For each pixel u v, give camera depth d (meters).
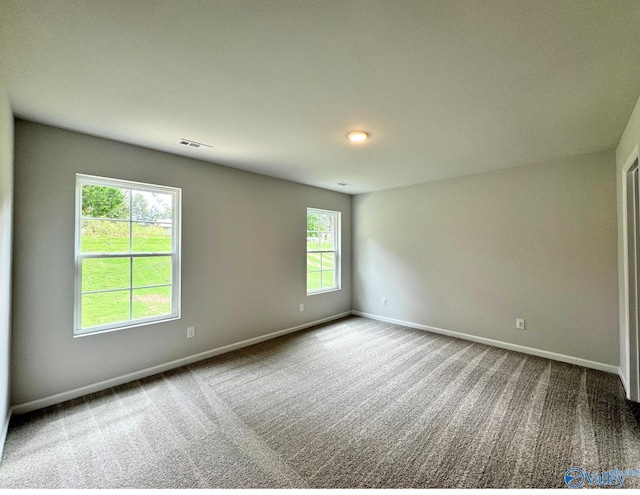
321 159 3.23
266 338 3.96
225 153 3.03
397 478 1.59
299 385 2.67
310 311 4.63
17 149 2.18
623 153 2.49
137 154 2.80
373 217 5.04
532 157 3.14
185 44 1.40
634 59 1.49
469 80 1.70
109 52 1.45
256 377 2.84
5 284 1.85
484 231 3.77
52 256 2.33
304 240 4.53
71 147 2.43
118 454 1.77
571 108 2.03
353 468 1.66
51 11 1.18
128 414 2.20
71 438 1.92
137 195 2.88
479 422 2.10
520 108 2.03
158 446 1.85
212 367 3.07
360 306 5.25
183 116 2.17
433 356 3.36
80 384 2.46
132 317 2.82
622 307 2.71
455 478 1.59
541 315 3.34
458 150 2.92
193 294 3.21
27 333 2.22
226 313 3.52
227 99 1.93
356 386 2.65
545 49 1.42
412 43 1.39
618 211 2.76
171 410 2.26
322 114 2.14
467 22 1.25
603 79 1.67
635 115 2.03
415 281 4.49
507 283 3.59
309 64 1.56
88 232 2.58
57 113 2.11
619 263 2.79
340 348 3.64
